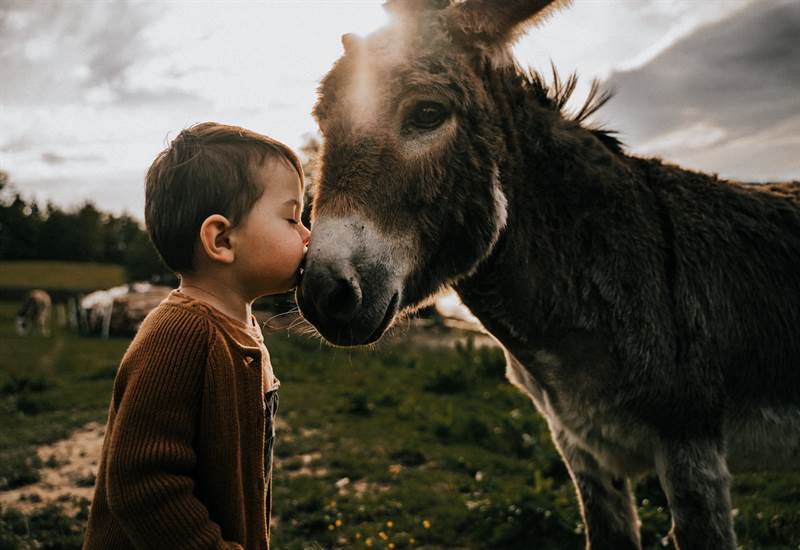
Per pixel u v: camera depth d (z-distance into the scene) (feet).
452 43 6.88
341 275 5.49
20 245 245.24
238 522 4.01
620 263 7.14
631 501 8.14
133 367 3.94
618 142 8.32
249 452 4.15
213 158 4.18
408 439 19.20
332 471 16.55
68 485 15.76
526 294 7.24
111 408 4.25
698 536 6.67
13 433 20.61
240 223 4.21
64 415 23.44
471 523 12.84
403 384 28.73
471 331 46.47
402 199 6.19
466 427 19.54
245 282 4.36
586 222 7.27
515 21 7.05
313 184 7.33
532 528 11.96
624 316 7.00
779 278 7.75
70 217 254.68
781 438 7.64
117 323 57.11
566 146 7.46
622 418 7.12
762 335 7.48
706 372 7.04
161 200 4.22
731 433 7.48
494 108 7.16
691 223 7.63
